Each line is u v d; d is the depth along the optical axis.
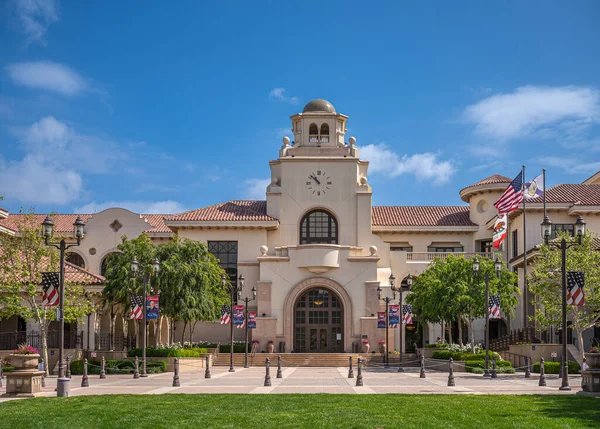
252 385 36.88
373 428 20.28
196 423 21.36
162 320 67.94
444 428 20.31
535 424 20.88
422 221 75.88
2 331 57.97
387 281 69.12
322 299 67.69
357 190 71.56
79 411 23.67
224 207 73.12
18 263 45.62
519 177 56.66
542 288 48.19
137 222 73.25
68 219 78.00
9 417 22.30
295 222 71.25
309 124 73.50
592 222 62.41
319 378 42.75
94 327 54.53
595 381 29.86
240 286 57.09
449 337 63.81
